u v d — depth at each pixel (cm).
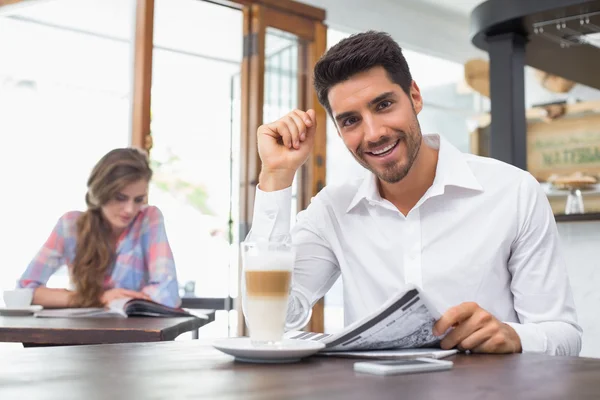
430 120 759
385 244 151
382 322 93
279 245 92
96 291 238
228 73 615
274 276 92
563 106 508
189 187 832
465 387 71
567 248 316
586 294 309
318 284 162
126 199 248
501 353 104
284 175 133
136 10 342
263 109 364
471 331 103
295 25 380
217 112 723
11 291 212
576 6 303
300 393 67
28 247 655
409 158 134
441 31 554
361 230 155
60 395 64
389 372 79
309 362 90
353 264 156
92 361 89
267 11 366
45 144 662
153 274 248
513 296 145
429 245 147
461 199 146
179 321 179
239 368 84
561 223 318
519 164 347
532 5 314
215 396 64
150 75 340
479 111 729
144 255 257
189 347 106
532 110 519
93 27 529
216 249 763
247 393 66
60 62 605
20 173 656
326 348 95
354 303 154
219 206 757
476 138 589
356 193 157
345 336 94
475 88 566
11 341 162
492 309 143
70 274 248
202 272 752
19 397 63
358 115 132
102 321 179
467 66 558
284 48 377
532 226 141
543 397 65
